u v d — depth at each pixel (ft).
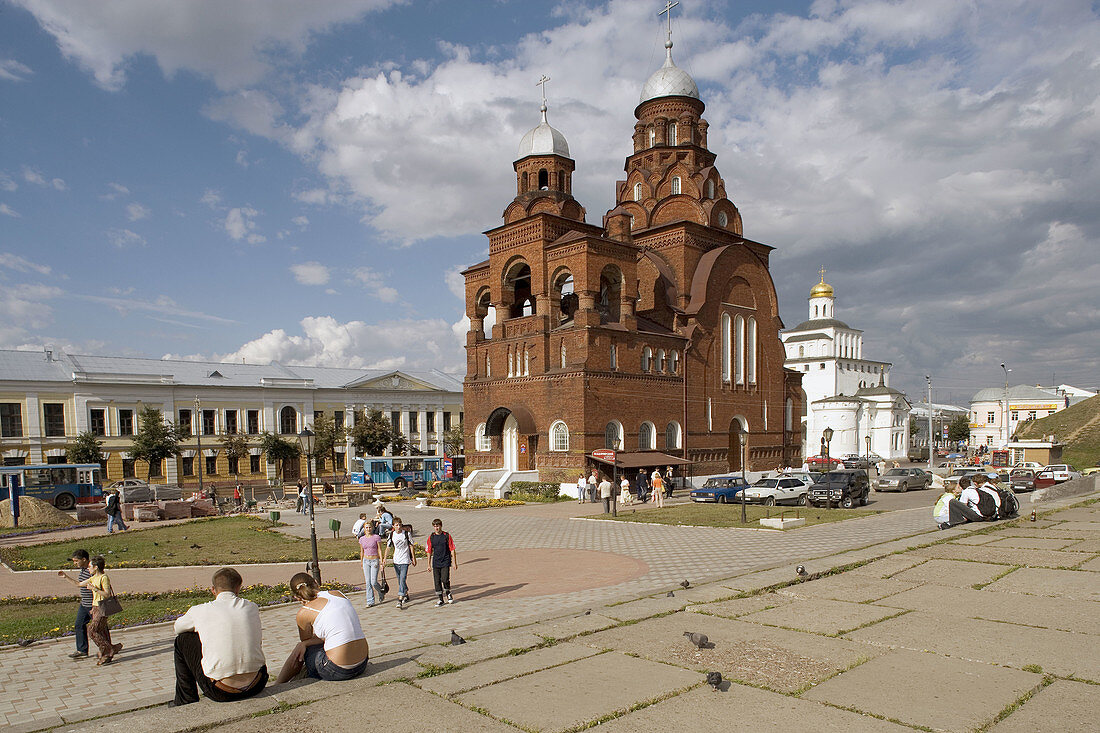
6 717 30.30
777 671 25.25
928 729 20.16
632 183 193.57
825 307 373.20
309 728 20.84
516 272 163.32
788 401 192.54
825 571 42.80
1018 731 19.99
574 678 24.85
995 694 22.77
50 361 197.88
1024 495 134.92
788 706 21.97
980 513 63.52
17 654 40.06
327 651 25.52
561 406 144.05
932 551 50.14
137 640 42.88
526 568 64.39
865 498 124.06
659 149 187.73
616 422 146.00
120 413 195.21
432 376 285.23
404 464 187.01
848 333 368.68
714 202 178.60
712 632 30.53
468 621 44.55
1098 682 23.81
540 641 29.37
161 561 73.00
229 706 22.66
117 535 99.45
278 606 50.62
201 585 60.49
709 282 169.27
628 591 51.34
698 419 164.76
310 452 70.44
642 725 20.67
